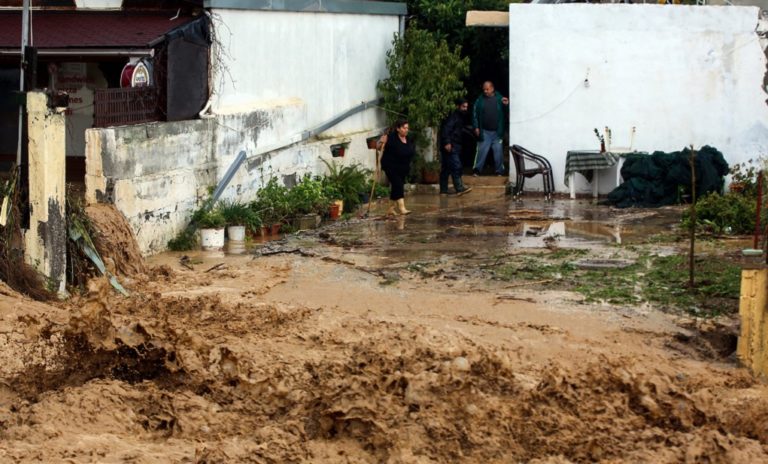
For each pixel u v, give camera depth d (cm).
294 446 904
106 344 1066
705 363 1202
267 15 2142
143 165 1723
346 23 2466
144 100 1775
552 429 946
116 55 1833
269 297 1458
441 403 967
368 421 922
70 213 1460
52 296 1384
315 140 2347
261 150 2106
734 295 1455
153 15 2066
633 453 912
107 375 1064
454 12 2708
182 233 1833
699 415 991
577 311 1390
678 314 1377
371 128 2625
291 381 1059
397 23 2702
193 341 1116
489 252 1784
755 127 2477
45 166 1380
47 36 1908
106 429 940
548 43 2505
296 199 2064
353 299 1450
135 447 898
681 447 919
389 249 1816
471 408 952
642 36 2475
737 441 936
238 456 877
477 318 1354
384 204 2398
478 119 2594
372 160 2614
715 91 2475
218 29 1969
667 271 1600
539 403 995
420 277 1588
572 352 1208
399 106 2616
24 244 1394
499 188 2534
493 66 2811
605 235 1953
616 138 2508
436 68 2559
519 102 2527
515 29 2508
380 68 2636
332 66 2416
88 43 1842
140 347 1067
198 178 1895
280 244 1862
